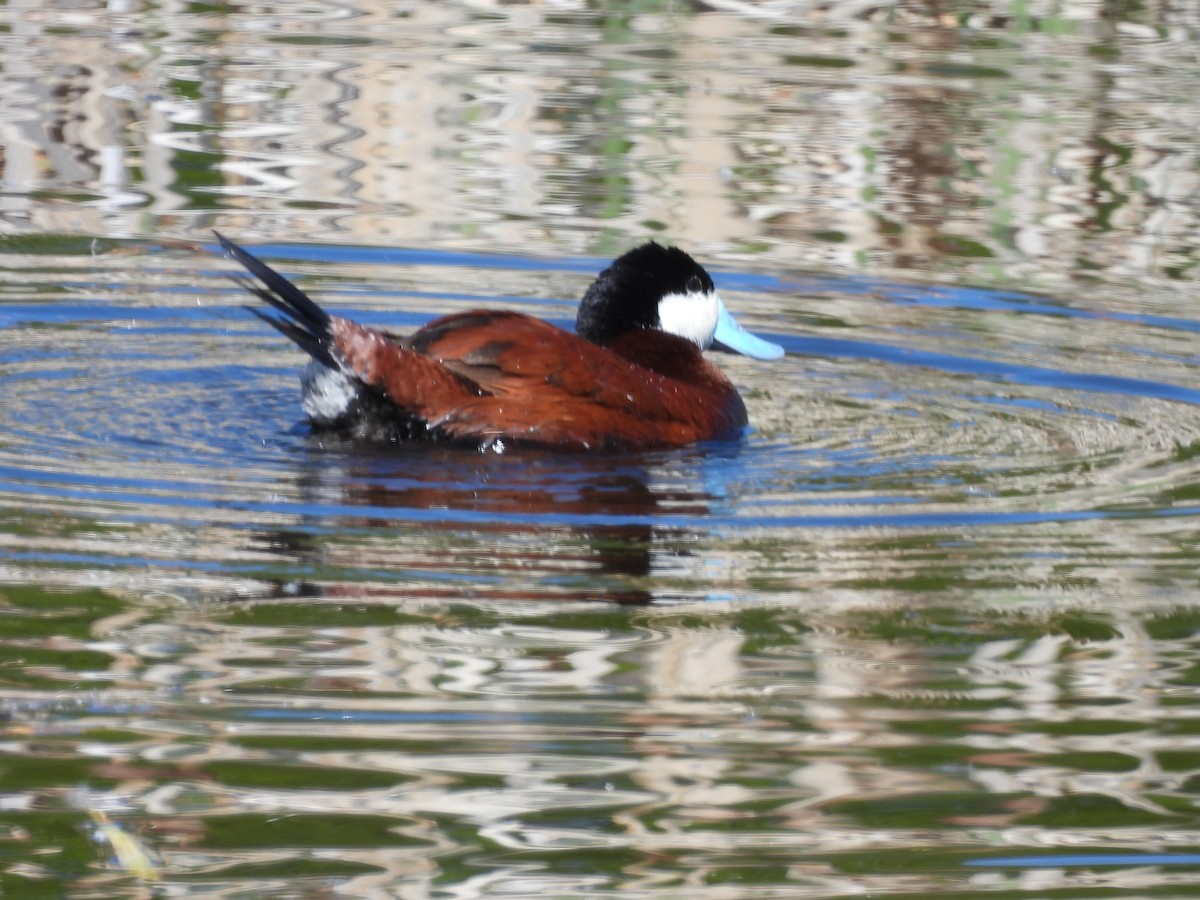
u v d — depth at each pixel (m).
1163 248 15.60
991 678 7.58
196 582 8.27
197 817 6.45
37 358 11.96
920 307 14.03
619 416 10.37
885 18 22.73
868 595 8.39
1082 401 11.89
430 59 20.30
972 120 18.56
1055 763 6.91
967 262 15.16
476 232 15.39
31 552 8.52
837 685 7.49
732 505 9.58
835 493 9.88
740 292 14.26
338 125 18.03
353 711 7.15
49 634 7.70
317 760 6.80
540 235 15.35
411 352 10.04
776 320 13.61
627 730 7.08
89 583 8.21
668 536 9.08
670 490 9.82
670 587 8.43
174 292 13.70
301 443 10.33
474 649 7.70
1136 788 6.72
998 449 10.80
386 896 5.97
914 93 19.50
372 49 20.69
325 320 9.98
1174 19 22.84
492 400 10.09
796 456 10.57
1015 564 8.80
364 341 9.93
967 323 13.64
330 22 21.92
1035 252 15.47
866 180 17.02
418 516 9.21
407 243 15.04
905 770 6.85
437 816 6.49
